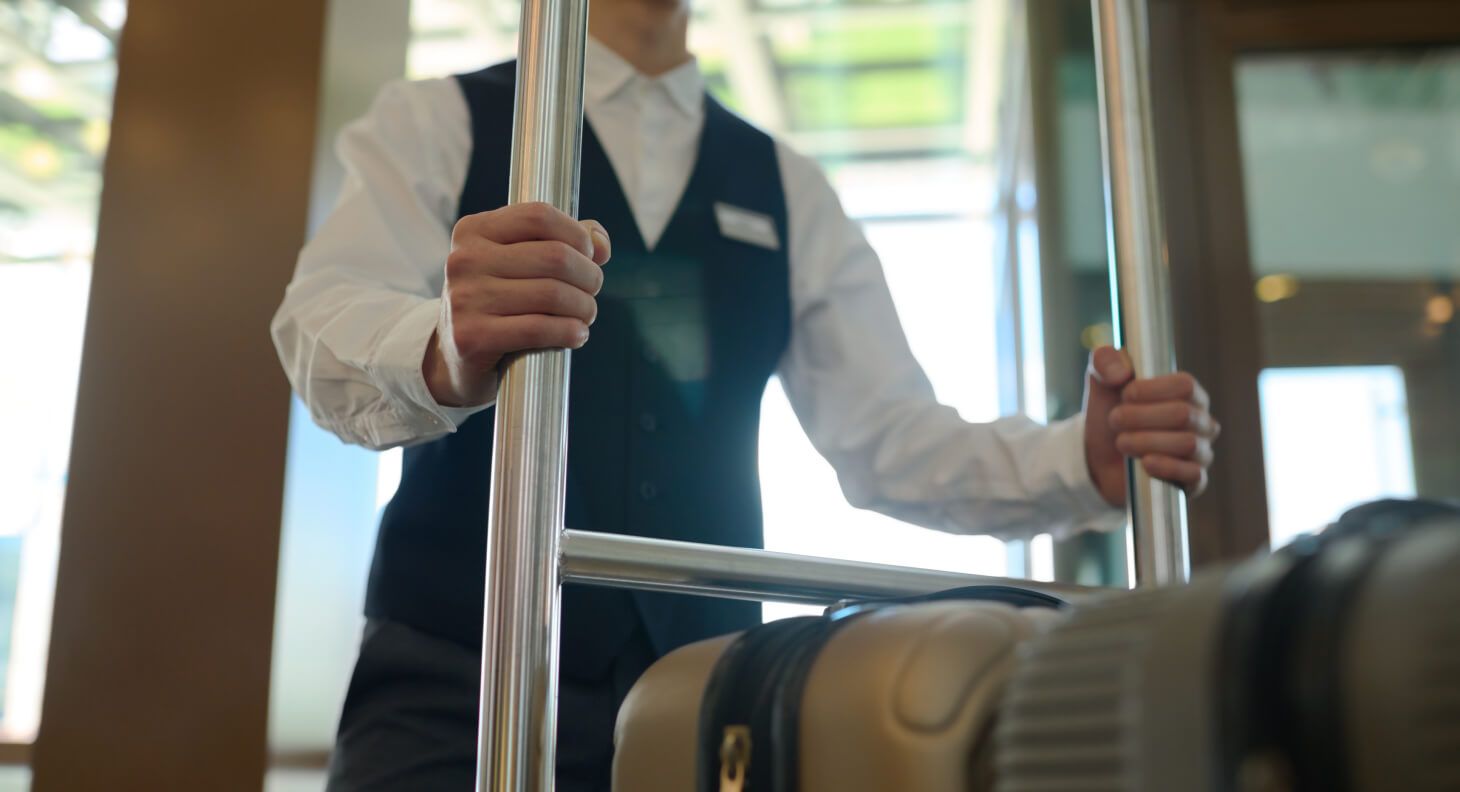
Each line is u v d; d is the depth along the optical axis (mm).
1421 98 2938
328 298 1010
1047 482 1087
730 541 1185
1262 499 2787
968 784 428
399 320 893
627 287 1207
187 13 2689
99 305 2594
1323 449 2814
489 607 664
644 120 1268
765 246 1285
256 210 2602
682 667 578
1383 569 297
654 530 1144
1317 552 320
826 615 566
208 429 2521
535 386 685
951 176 5613
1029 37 3521
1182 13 2980
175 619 2453
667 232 1244
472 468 1101
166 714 2424
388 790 981
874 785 444
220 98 2654
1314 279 2881
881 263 1346
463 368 734
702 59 4742
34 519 3922
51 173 4359
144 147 2654
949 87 4879
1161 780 315
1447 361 2844
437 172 1176
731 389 1229
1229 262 2883
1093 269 3020
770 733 490
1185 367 2852
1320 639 290
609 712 1050
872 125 5199
